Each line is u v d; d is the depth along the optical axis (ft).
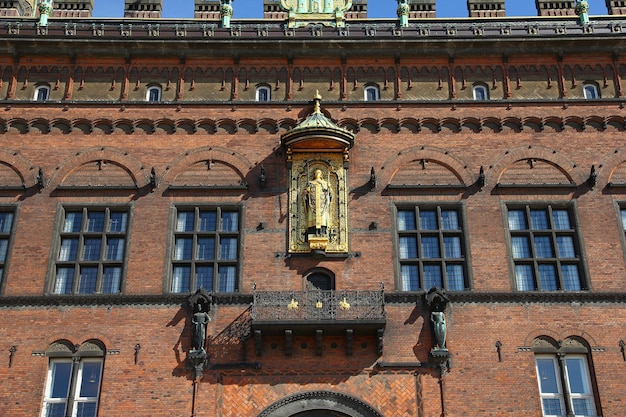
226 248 93.20
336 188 95.61
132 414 83.10
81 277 91.56
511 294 89.30
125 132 99.14
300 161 97.14
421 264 92.22
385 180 96.58
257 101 100.68
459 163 97.60
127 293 89.40
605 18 115.85
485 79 102.78
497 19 113.70
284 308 86.43
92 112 99.81
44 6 112.37
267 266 91.35
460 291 89.45
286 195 95.55
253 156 98.12
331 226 93.35
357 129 99.81
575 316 88.43
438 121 99.71
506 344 86.89
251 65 103.40
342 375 85.30
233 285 90.94
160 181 96.37
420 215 95.25
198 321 86.53
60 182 96.17
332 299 86.63
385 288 90.12
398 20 112.47
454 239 93.86
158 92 102.37
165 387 84.48
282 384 84.89
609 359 86.22
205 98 101.50
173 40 101.30
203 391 84.43
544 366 86.99
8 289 89.56
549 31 104.47
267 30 104.37
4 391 84.28
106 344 86.58
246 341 86.84
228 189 95.96
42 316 88.02
